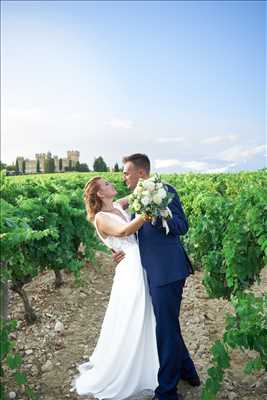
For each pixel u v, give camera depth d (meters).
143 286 3.93
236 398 3.97
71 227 6.69
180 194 10.90
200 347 5.03
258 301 3.73
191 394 4.09
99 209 4.08
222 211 5.93
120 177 16.62
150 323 3.94
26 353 4.97
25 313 5.73
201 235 6.26
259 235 4.89
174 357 3.82
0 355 3.41
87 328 5.68
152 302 3.83
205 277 5.70
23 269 5.17
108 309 4.07
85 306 6.47
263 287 6.96
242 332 3.52
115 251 4.07
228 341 3.52
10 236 3.43
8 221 3.68
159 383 3.83
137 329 3.89
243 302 3.72
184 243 7.72
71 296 6.78
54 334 5.45
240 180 13.29
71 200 7.45
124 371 3.92
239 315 3.67
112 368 3.95
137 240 4.09
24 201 5.98
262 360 3.62
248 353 4.82
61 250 6.31
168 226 3.71
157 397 3.87
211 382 3.47
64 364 4.73
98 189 4.06
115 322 3.98
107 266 8.70
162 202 3.54
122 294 3.96
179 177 17.77
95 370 4.10
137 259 4.00
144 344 3.92
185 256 3.98
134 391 3.95
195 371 4.18
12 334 5.41
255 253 5.02
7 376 4.44
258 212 4.76
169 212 3.64
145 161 3.96
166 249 3.84
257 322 3.54
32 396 3.80
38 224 5.82
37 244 5.79
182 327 5.61
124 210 4.33
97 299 6.79
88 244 7.43
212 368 3.50
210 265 5.61
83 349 5.08
